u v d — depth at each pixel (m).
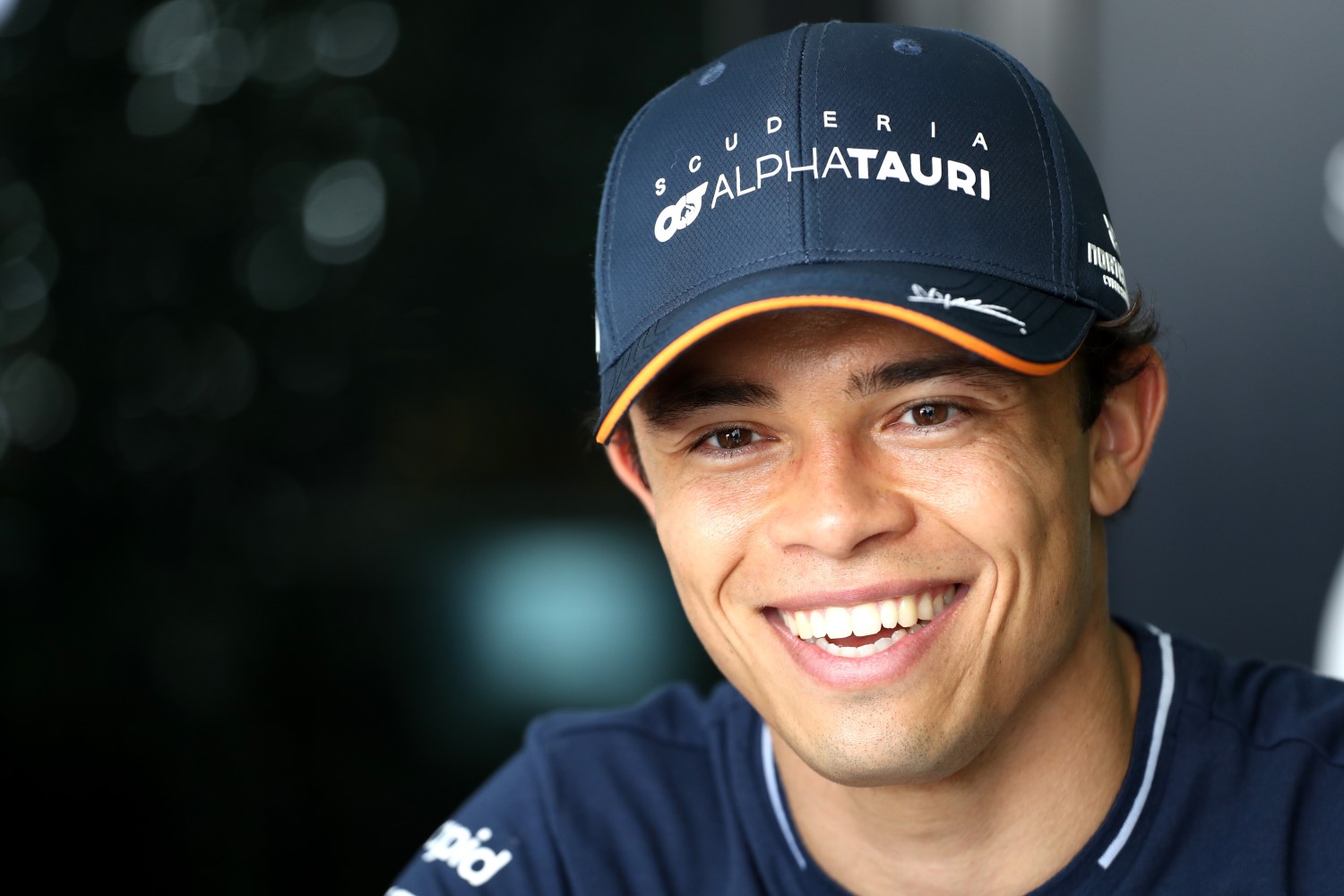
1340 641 2.66
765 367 1.46
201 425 4.49
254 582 4.48
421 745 4.39
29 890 4.30
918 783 1.58
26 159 4.41
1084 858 1.66
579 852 1.87
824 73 1.55
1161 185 2.73
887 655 1.50
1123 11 2.73
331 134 4.45
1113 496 1.71
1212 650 1.90
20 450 4.43
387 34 4.43
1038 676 1.54
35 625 4.42
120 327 4.47
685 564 1.60
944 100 1.54
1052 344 1.44
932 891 1.71
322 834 4.36
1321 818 1.66
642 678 4.34
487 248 4.42
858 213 1.47
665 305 1.53
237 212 4.48
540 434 4.41
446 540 4.45
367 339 4.48
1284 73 2.63
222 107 4.45
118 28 4.39
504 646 4.40
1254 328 2.69
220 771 4.40
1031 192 1.53
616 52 4.34
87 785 4.38
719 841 1.87
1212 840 1.67
